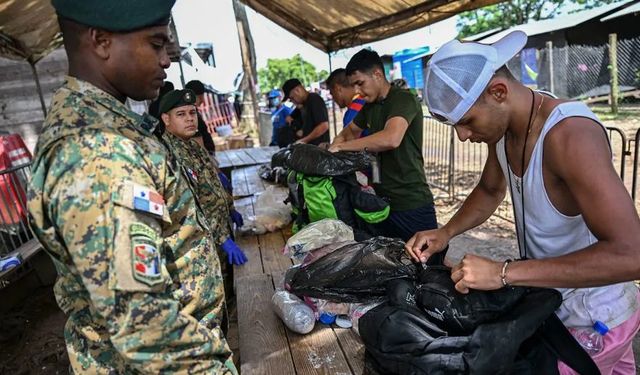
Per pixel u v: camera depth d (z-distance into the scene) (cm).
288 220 317
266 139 1242
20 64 714
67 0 96
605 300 127
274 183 448
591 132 108
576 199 110
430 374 118
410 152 263
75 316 105
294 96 551
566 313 130
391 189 270
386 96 268
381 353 127
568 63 1348
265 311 198
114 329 90
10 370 323
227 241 260
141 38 101
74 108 96
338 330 178
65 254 95
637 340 269
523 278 114
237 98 1752
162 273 94
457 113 116
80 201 88
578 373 125
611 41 1123
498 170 155
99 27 96
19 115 729
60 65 738
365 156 246
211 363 104
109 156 91
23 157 430
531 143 119
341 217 246
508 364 116
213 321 119
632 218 102
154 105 319
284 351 168
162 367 94
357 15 595
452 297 126
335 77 423
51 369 320
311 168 242
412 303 138
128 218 90
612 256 103
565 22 1530
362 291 172
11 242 404
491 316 121
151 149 104
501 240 460
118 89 106
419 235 167
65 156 90
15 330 376
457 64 114
